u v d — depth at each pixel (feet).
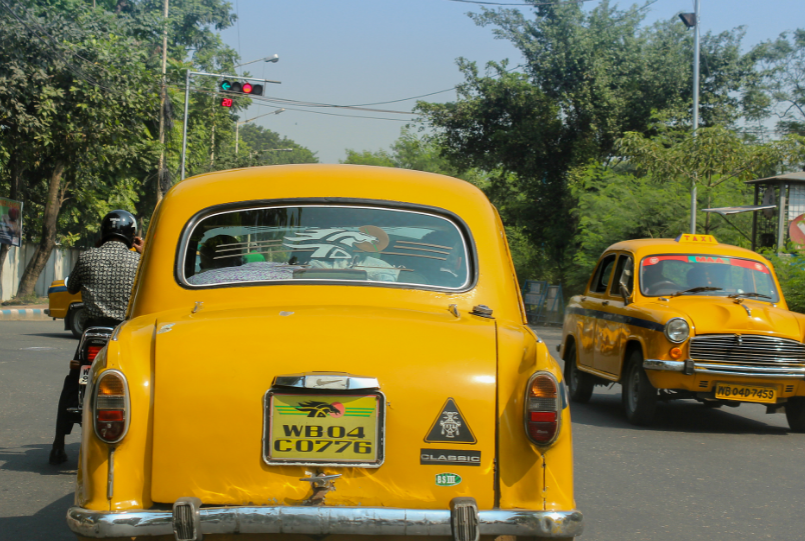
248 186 13.35
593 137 111.04
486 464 10.41
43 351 45.39
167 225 12.95
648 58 108.78
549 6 115.14
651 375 28.81
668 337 28.02
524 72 116.37
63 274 102.47
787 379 28.14
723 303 29.37
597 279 36.37
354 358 10.50
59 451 20.99
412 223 13.12
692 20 76.33
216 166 138.72
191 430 10.31
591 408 34.50
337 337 10.66
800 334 28.43
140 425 10.32
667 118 103.04
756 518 17.92
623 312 31.07
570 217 111.24
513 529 9.95
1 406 29.01
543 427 10.33
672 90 107.86
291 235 12.99
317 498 10.19
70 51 74.33
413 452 10.35
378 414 10.35
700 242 33.91
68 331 59.06
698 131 66.80
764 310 28.96
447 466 10.37
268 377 10.40
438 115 118.11
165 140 101.81
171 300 12.37
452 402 10.45
